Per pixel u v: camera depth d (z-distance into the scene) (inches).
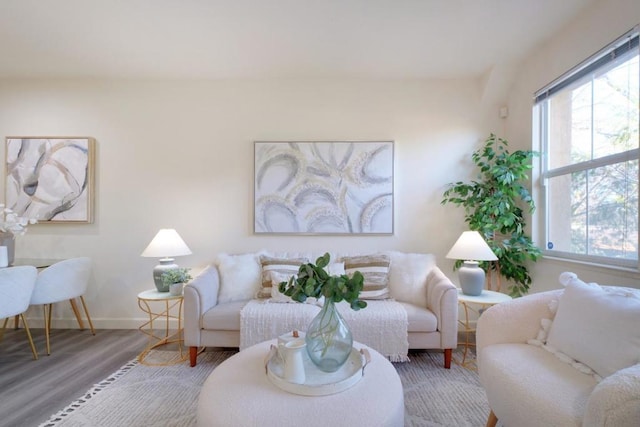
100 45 99.0
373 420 41.7
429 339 87.1
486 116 120.2
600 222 81.7
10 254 104.3
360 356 57.4
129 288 121.0
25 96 121.5
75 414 68.3
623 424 34.4
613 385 36.4
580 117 88.4
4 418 66.8
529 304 64.6
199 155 121.5
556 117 98.3
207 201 121.3
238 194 121.2
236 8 81.4
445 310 86.7
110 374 85.8
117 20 86.4
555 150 99.0
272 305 92.8
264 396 46.5
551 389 45.5
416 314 87.4
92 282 121.0
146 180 121.4
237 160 121.5
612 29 74.8
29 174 119.6
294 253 114.3
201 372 87.4
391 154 119.0
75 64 110.8
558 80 93.3
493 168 104.7
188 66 112.3
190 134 121.6
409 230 120.0
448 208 119.8
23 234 111.6
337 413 42.8
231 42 97.3
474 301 87.4
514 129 114.3
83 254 121.2
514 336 63.1
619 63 75.7
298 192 119.4
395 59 107.4
